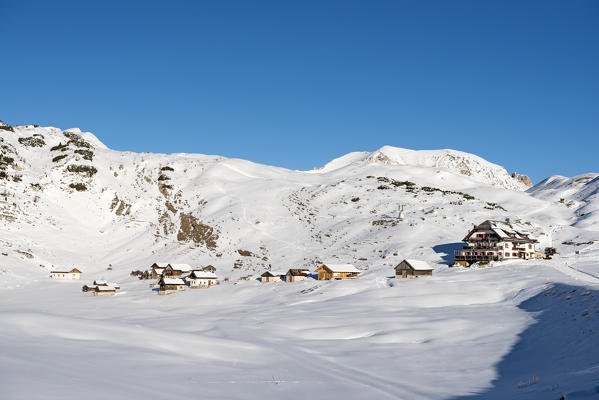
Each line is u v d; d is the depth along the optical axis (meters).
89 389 16.94
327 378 25.55
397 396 22.02
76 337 28.33
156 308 76.38
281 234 149.75
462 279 76.00
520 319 44.31
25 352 21.67
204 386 20.89
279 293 82.62
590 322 34.09
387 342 38.44
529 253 103.19
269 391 21.48
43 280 109.56
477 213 149.25
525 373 26.56
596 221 144.88
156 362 24.62
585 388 18.14
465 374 27.25
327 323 48.16
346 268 97.69
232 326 47.50
